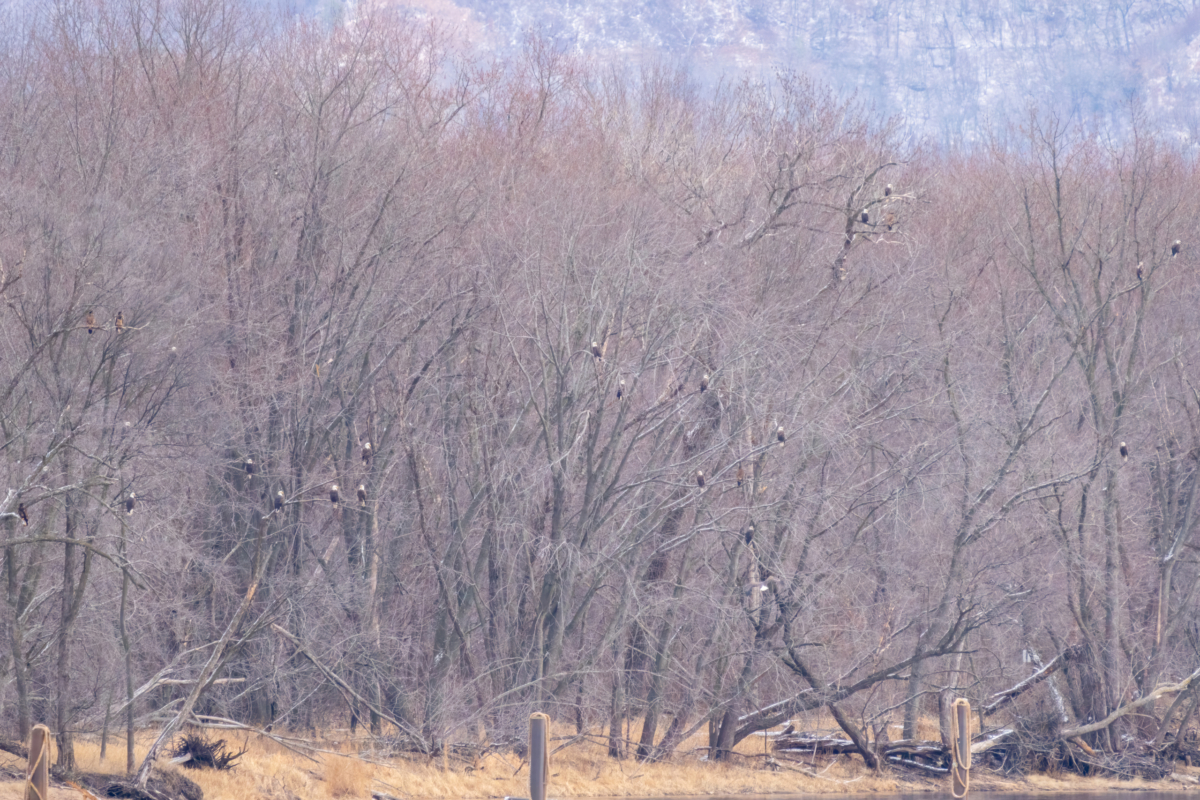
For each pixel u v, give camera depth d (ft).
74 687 169.07
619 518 211.20
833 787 201.05
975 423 210.38
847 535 215.31
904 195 207.62
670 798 187.93
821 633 213.46
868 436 209.15
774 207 215.31
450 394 203.72
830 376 208.03
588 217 200.03
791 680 217.36
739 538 197.88
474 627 198.39
